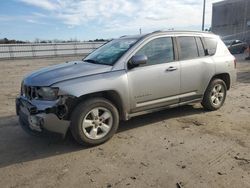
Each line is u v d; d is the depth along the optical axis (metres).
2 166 4.12
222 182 3.53
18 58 28.58
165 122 5.91
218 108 6.76
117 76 4.86
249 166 3.93
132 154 4.40
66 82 4.48
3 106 7.64
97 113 4.70
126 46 5.34
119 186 3.50
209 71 6.25
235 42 28.31
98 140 4.74
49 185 3.57
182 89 5.83
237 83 10.54
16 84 11.59
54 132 4.41
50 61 24.50
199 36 6.25
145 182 3.57
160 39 5.54
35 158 4.36
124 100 4.97
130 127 5.65
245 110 6.73
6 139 5.16
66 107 4.40
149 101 5.37
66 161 4.23
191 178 3.64
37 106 4.41
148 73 5.23
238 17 46.66
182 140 4.91
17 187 3.54
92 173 3.84
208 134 5.18
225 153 4.35
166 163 4.07
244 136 5.04
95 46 34.62
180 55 5.79
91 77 4.67
